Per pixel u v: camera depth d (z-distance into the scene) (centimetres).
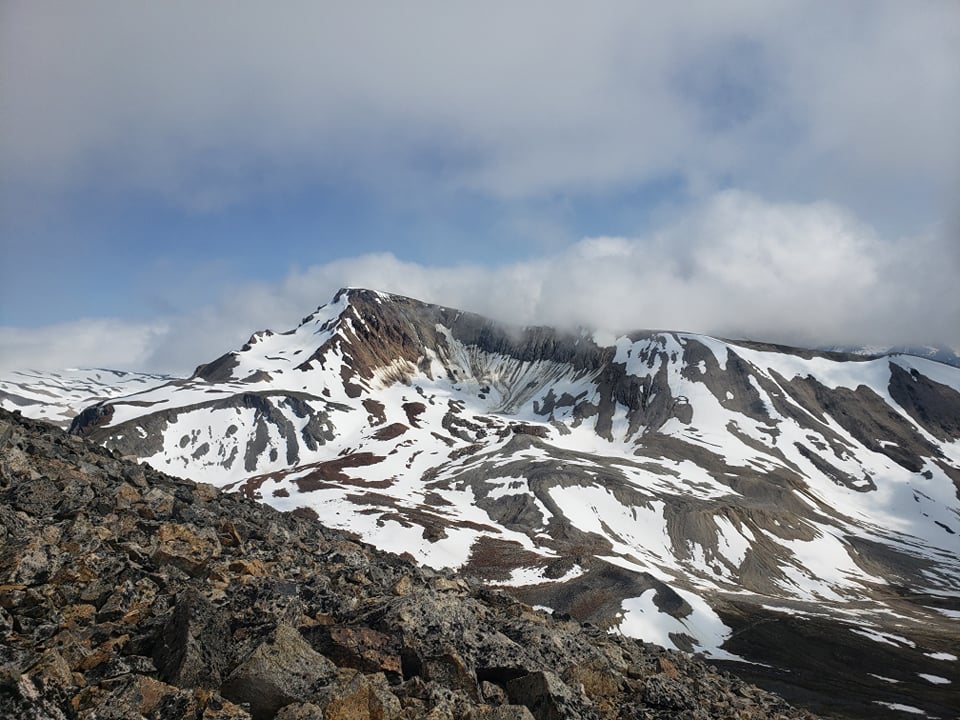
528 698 1619
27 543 1586
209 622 1441
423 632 1717
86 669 1279
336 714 1309
